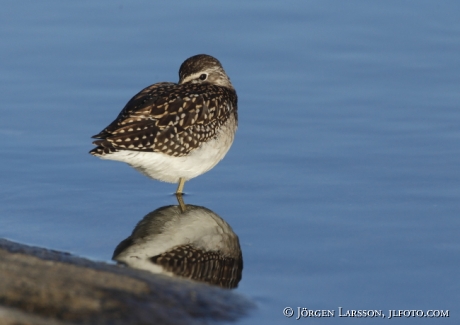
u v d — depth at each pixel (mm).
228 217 14305
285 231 13648
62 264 10992
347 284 11781
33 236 13219
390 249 12867
